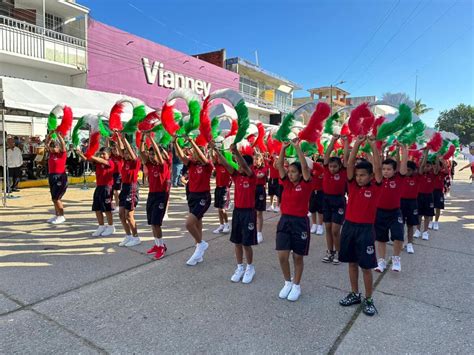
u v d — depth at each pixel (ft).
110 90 54.13
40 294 12.51
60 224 23.29
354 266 12.10
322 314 11.56
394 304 12.45
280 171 12.73
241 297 12.71
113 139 20.04
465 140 215.51
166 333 10.16
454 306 12.35
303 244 12.35
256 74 97.71
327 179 16.69
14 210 27.40
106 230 20.89
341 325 10.86
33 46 45.42
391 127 11.80
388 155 20.33
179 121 18.06
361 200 11.71
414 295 13.25
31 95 29.53
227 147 15.52
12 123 46.62
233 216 14.15
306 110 13.44
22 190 37.76
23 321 10.63
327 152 16.80
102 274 14.58
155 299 12.37
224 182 21.91
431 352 9.50
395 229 15.66
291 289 12.80
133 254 17.39
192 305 11.97
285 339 9.99
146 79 59.36
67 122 22.94
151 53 59.93
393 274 15.52
